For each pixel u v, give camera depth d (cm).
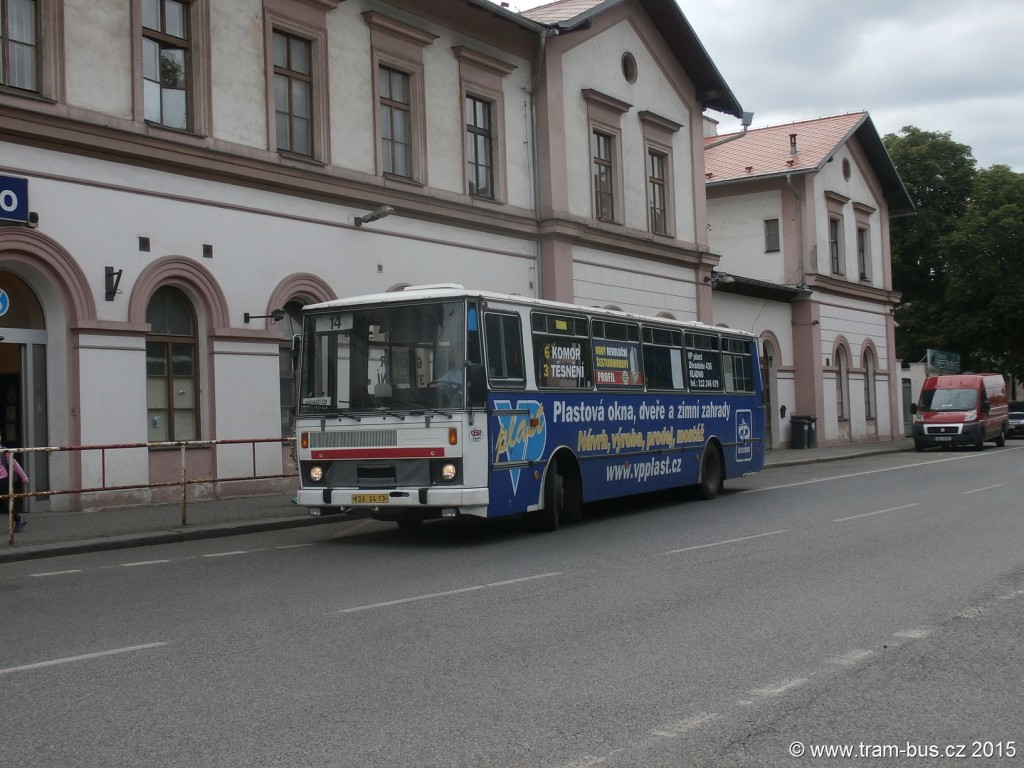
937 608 885
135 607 952
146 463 1741
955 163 5578
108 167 1692
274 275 1962
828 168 4144
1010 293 5041
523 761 516
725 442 2066
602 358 1656
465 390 1317
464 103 2427
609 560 1197
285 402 2028
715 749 532
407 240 2262
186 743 552
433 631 823
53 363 1644
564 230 2639
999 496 1895
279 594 1007
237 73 1906
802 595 952
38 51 1612
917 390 4938
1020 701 614
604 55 2869
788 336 3938
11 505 1308
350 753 532
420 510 1334
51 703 634
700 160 3297
